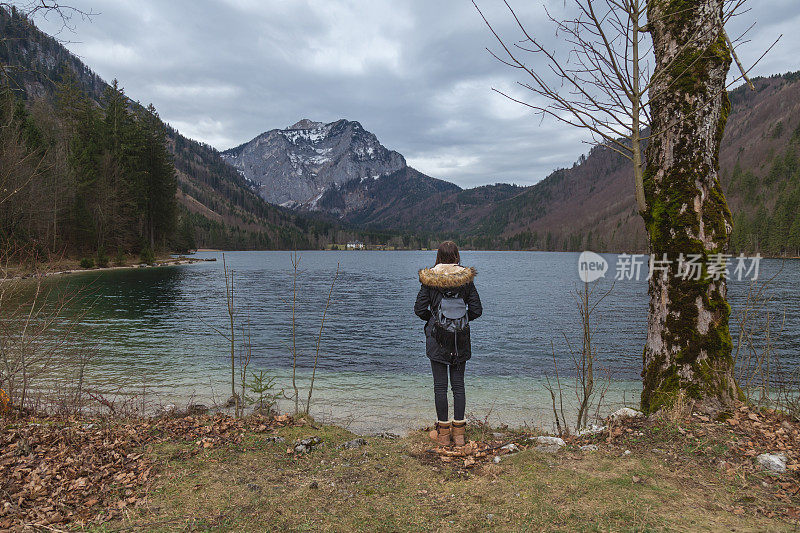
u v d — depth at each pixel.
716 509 2.66
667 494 2.86
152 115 71.00
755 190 159.62
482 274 60.50
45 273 6.39
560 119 4.19
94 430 4.41
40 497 2.96
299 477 3.38
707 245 4.25
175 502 2.93
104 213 55.62
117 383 8.90
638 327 18.55
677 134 4.39
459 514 2.71
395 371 10.95
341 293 33.44
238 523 2.64
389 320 20.56
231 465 3.60
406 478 3.30
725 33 3.96
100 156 57.50
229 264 76.12
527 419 7.01
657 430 3.88
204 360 11.46
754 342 13.08
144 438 4.23
